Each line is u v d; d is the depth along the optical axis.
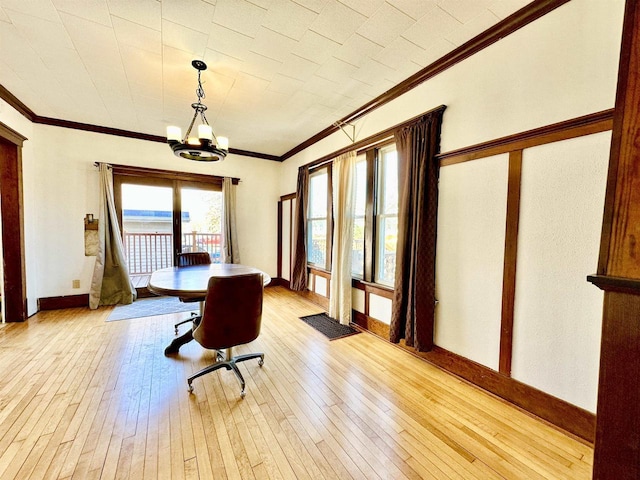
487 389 2.01
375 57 2.28
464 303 2.16
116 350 2.62
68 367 2.29
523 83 1.79
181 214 4.68
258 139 4.48
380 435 1.59
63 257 3.82
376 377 2.21
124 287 4.06
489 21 1.87
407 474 1.33
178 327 3.22
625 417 0.68
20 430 1.56
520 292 1.82
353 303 3.46
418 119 2.46
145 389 2.00
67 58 2.33
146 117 3.62
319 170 4.33
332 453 1.45
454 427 1.65
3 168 3.14
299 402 1.88
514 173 1.83
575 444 1.53
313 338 3.00
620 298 0.67
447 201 2.28
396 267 2.57
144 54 2.28
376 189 3.14
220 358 2.39
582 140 1.53
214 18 1.87
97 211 4.00
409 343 2.43
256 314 2.08
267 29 1.98
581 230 1.55
